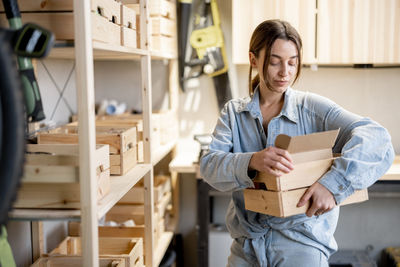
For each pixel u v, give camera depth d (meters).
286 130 1.62
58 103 2.52
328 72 2.99
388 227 3.14
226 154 1.58
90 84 1.28
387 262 3.04
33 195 1.38
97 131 2.02
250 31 2.65
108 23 1.65
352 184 1.46
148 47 2.08
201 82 3.07
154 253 2.39
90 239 1.31
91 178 1.30
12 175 0.82
